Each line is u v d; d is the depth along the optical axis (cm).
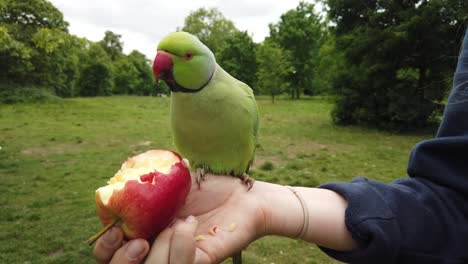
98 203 18
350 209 20
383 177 103
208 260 19
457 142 20
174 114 25
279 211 21
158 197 18
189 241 17
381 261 19
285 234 22
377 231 19
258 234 21
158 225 18
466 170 20
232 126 25
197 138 25
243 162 27
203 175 25
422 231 19
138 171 20
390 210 20
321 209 21
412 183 21
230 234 20
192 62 24
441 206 20
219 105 25
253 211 21
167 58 24
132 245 17
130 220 17
